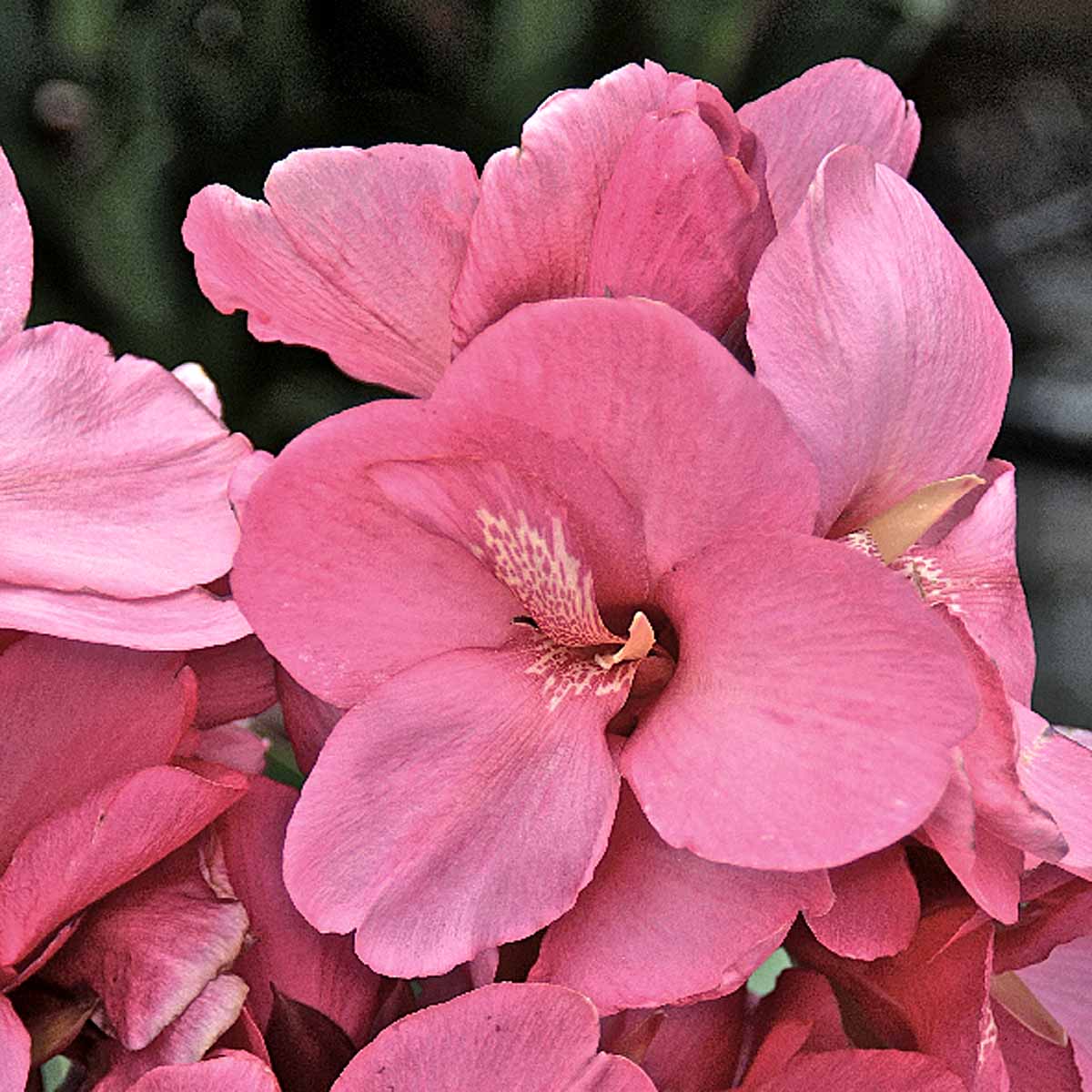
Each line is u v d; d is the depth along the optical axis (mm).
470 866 269
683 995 268
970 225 1077
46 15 757
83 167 771
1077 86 1085
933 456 299
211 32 792
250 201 308
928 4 871
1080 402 1034
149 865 281
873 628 252
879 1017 302
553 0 781
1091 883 293
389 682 280
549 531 272
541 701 281
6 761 284
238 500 290
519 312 249
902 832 248
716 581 265
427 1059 262
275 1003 290
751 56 862
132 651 291
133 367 305
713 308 290
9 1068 253
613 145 285
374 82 839
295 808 275
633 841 279
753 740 260
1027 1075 311
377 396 842
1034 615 973
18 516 299
